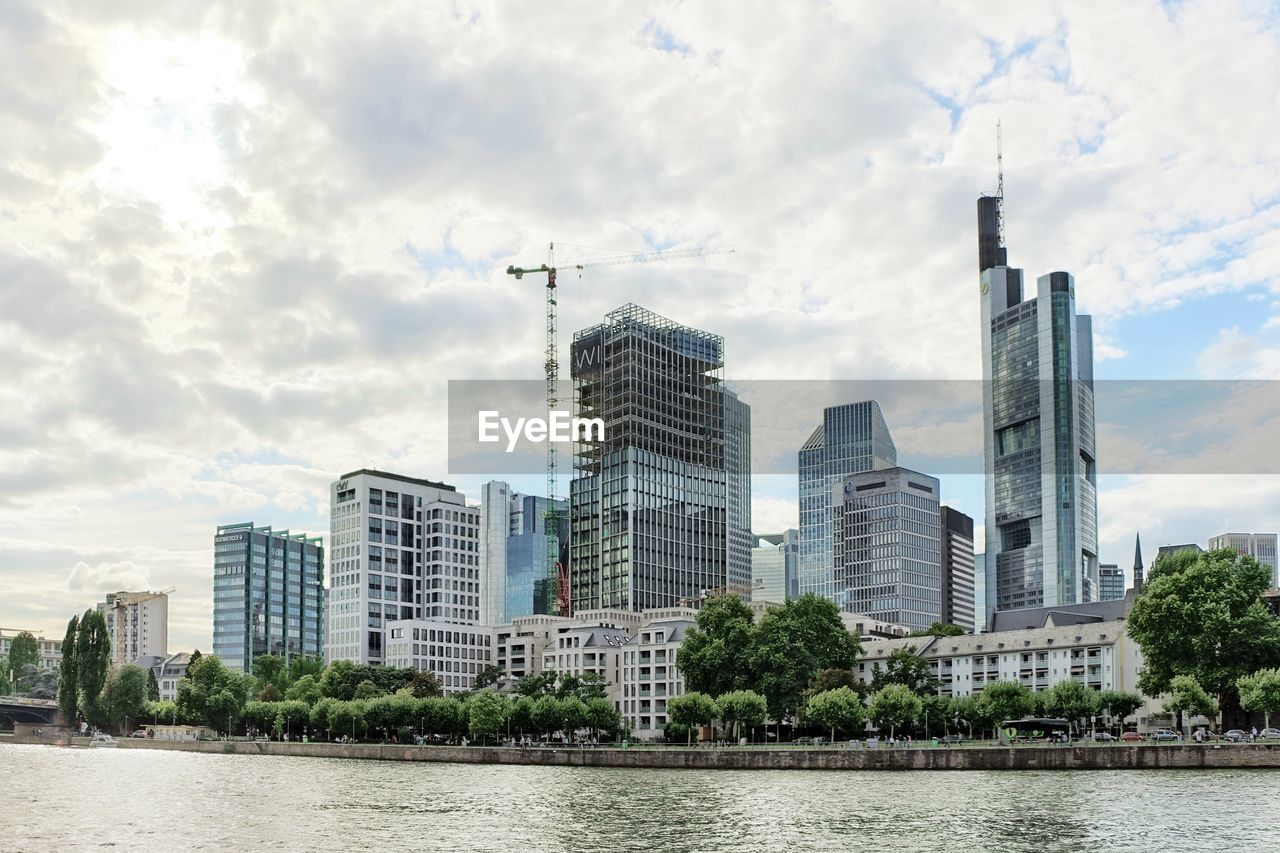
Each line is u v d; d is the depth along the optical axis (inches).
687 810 5467.5
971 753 7268.7
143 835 4810.5
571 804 5792.3
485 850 4375.0
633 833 4749.0
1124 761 7081.7
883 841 4458.7
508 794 6353.3
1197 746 7052.2
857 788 6299.2
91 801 6141.7
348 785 7081.7
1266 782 6146.7
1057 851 4200.3
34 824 5157.5
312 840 4640.8
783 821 5019.7
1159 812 5059.1
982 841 4416.8
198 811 5634.8
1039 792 5876.0
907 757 7416.3
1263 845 4256.9
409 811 5580.7
